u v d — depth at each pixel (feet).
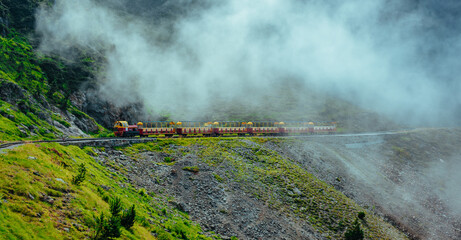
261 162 204.13
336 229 155.84
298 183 187.62
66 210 70.08
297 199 169.27
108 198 91.91
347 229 158.30
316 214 162.40
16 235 53.42
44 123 195.42
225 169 174.40
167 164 165.58
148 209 108.99
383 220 195.42
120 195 103.96
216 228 122.93
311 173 220.02
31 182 70.59
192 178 155.12
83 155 129.08
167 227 100.78
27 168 76.13
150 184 139.23
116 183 118.21
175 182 148.66
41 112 202.39
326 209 170.19
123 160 152.05
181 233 101.91
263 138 257.34
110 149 158.20
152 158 168.25
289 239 132.05
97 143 153.58
